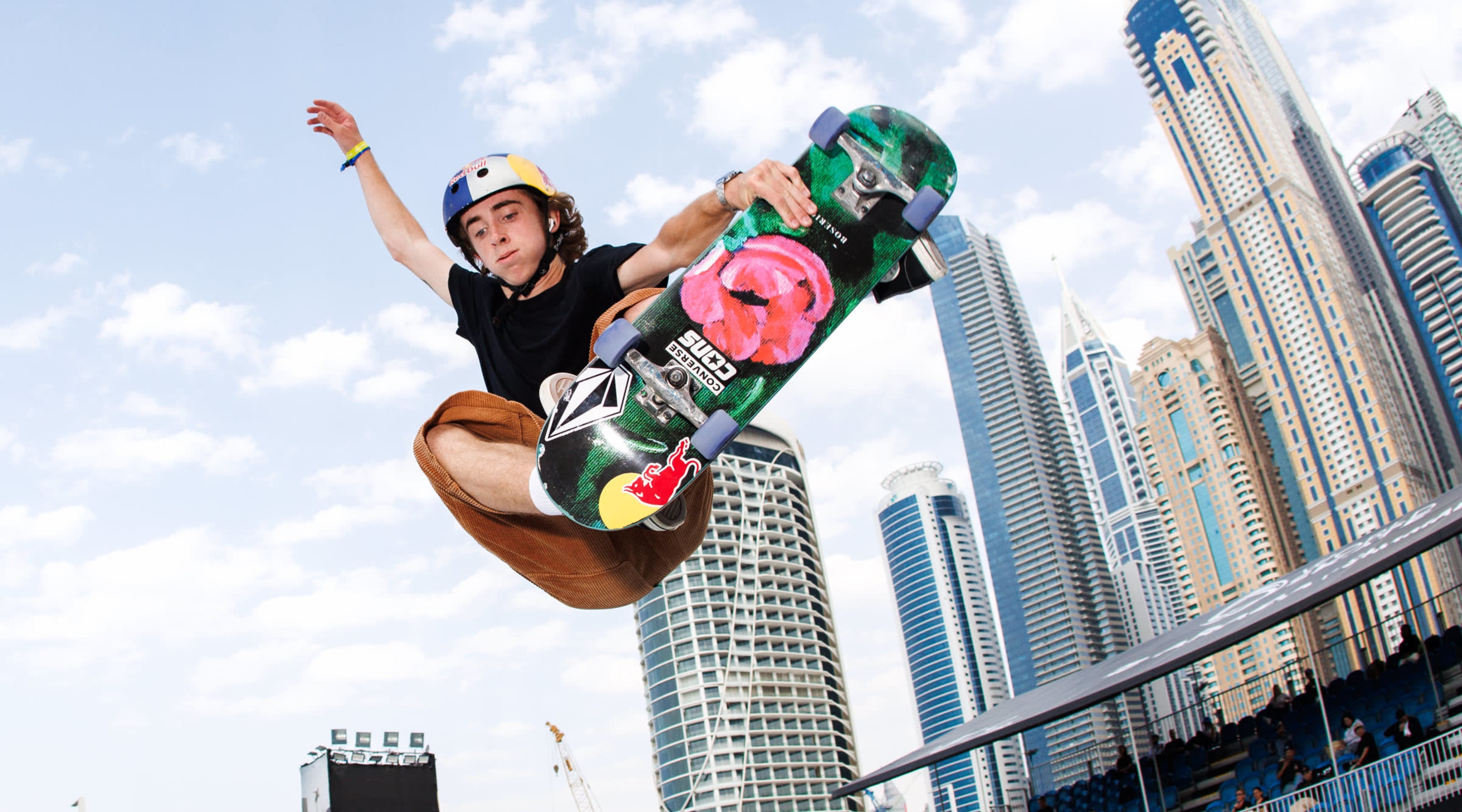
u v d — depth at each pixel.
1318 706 29.36
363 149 4.50
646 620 170.75
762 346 3.02
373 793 50.25
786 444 196.12
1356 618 191.75
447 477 3.34
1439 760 20.22
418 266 4.16
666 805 160.75
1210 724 32.56
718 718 160.12
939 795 31.66
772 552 180.12
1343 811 22.25
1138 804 32.72
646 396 2.98
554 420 3.01
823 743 166.75
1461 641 26.58
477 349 3.81
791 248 3.12
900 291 3.32
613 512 2.94
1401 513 187.38
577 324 3.50
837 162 3.17
